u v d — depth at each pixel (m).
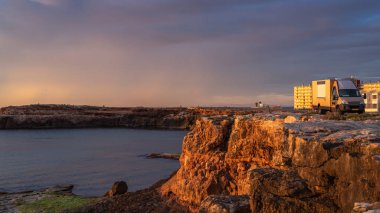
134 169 59.47
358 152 9.91
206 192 24.42
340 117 22.72
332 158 10.46
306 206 10.25
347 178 9.87
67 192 40.22
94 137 155.25
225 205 12.23
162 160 71.38
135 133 181.50
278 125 20.36
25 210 31.55
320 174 10.54
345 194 9.75
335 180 10.30
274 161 16.16
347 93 35.56
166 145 112.06
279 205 10.65
